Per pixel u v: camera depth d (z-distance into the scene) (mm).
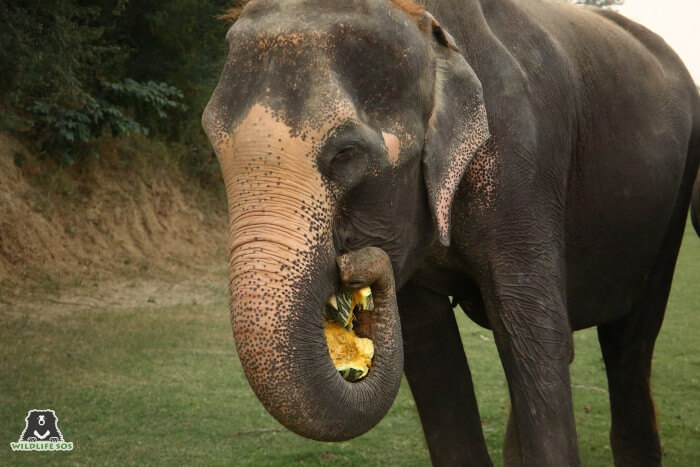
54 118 14383
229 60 3318
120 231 15867
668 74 5797
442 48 3699
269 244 3045
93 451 6371
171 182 17859
